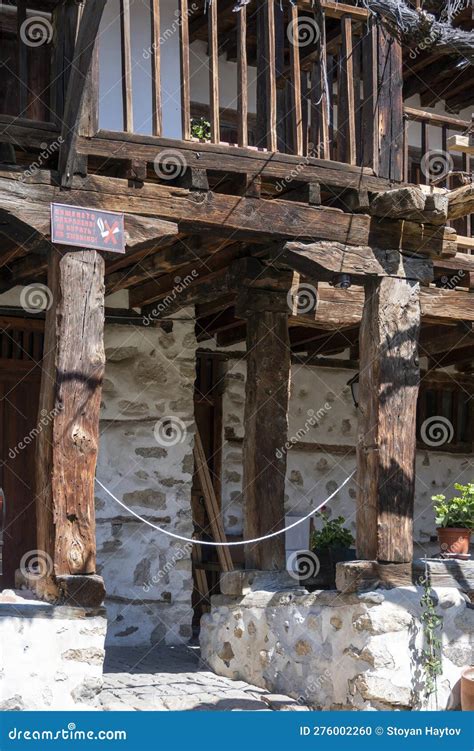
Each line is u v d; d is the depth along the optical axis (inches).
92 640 233.0
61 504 233.6
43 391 241.4
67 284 238.7
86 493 236.1
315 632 277.6
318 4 275.9
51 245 241.1
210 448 391.9
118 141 245.0
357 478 279.4
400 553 271.0
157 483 357.1
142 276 314.7
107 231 242.8
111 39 323.9
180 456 361.7
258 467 305.6
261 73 281.3
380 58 283.1
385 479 272.5
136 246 249.0
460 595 276.8
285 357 309.0
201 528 388.8
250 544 307.7
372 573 267.7
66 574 232.5
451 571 277.4
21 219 234.4
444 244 287.0
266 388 307.1
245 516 308.5
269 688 290.5
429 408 442.9
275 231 265.6
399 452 275.3
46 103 295.6
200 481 374.9
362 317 285.0
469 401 448.5
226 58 388.2
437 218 280.8
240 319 358.9
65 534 233.5
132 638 347.9
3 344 343.6
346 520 410.0
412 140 430.6
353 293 315.3
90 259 241.6
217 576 393.7
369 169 278.5
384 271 279.3
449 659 273.1
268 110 267.7
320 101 277.7
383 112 282.7
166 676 302.4
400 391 277.4
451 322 351.3
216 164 257.3
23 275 297.9
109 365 354.6
